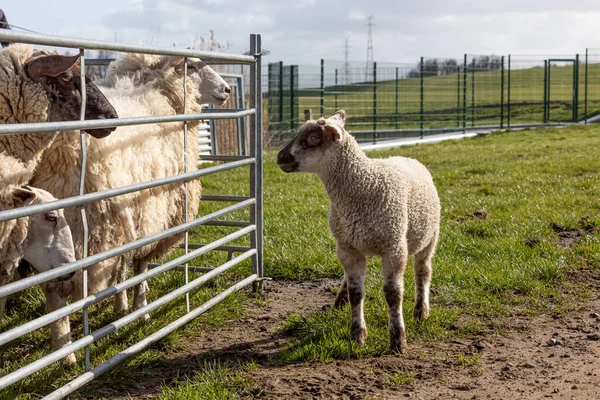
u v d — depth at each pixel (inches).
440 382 173.8
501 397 163.5
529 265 268.5
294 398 164.7
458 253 297.9
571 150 698.2
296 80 965.8
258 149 257.4
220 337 213.3
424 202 213.3
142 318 217.2
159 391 172.4
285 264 287.9
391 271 196.1
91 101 196.5
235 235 239.5
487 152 715.4
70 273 171.5
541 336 207.8
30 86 188.4
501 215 364.2
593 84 1945.1
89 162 190.7
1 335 133.7
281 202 418.9
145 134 214.7
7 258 170.7
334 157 195.2
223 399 160.7
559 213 358.3
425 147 839.7
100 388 173.5
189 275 270.7
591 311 228.4
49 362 148.5
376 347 196.2
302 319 218.5
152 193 215.5
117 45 166.9
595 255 280.8
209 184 491.2
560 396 162.4
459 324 219.0
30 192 163.0
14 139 185.6
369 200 193.3
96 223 193.2
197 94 257.9
